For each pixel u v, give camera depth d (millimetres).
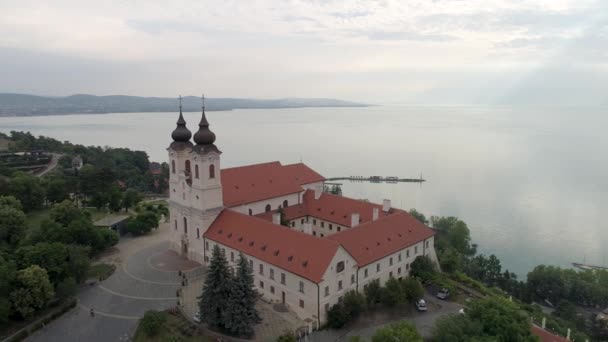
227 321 75188
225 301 76125
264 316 84062
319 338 78000
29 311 80500
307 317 82750
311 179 138875
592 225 189625
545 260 154750
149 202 191125
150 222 136750
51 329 81375
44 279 83000
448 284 99188
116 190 164875
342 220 119812
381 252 94625
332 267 82188
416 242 104125
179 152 113000
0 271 79125
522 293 120750
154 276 103375
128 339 78375
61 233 108875
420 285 92000
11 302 79438
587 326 106125
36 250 90312
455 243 145500
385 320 85188
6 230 113000
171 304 89938
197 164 104750
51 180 176625
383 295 87500
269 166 131375
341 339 78062
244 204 115625
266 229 96562
